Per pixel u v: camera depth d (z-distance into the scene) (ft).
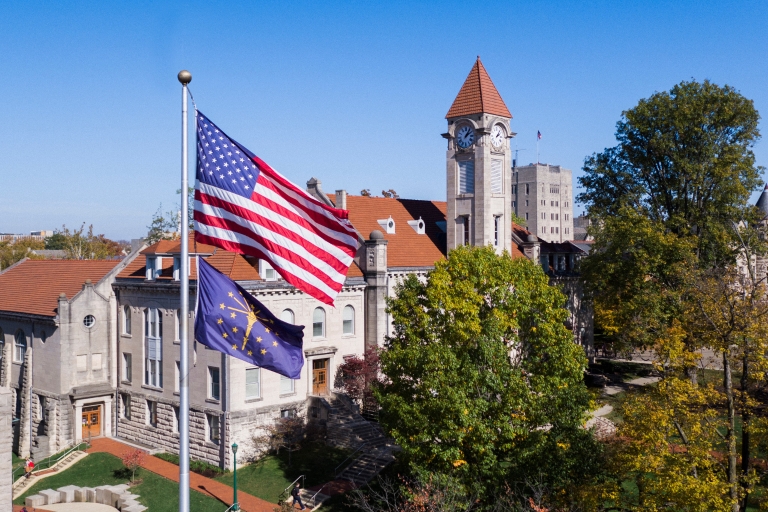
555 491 109.29
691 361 108.68
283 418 165.89
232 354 67.41
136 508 137.18
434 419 116.06
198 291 67.82
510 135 216.54
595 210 220.64
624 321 196.65
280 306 168.14
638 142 215.92
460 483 112.68
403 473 143.23
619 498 106.11
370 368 171.63
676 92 207.92
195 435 168.66
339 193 205.67
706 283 124.57
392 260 197.77
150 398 181.57
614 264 195.21
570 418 113.50
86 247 428.56
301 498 141.90
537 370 120.16
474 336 119.96
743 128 206.08
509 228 218.38
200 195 67.10
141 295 184.96
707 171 200.64
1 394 100.94
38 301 197.57
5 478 101.35
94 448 180.65
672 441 119.14
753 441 110.11
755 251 201.36
